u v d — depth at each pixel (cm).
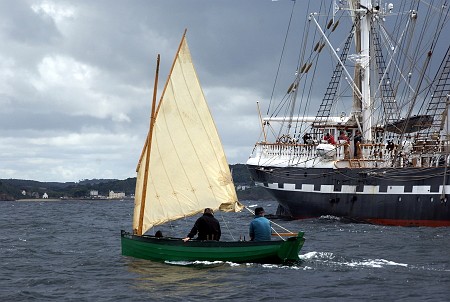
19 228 6638
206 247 3184
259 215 3212
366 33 6838
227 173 3475
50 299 2516
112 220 8562
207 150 3453
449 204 5856
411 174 6003
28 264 3484
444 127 6200
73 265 3394
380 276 2873
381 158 6397
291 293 2522
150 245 3319
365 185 6212
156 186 3394
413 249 3944
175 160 3409
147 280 2817
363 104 6769
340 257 3491
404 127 6209
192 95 3441
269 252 3117
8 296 2580
